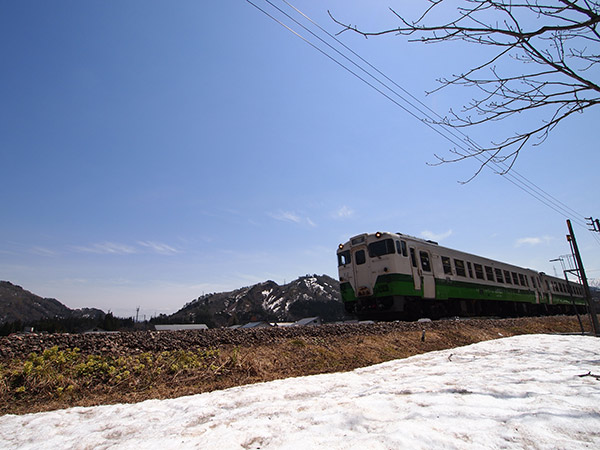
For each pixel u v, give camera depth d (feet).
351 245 46.93
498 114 10.53
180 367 19.07
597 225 54.80
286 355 23.08
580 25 8.02
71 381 16.06
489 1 8.46
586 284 48.24
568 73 9.16
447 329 37.83
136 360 18.94
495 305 64.23
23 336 19.21
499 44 9.16
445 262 51.21
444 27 8.93
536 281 79.56
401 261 43.29
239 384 18.07
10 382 15.21
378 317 46.21
